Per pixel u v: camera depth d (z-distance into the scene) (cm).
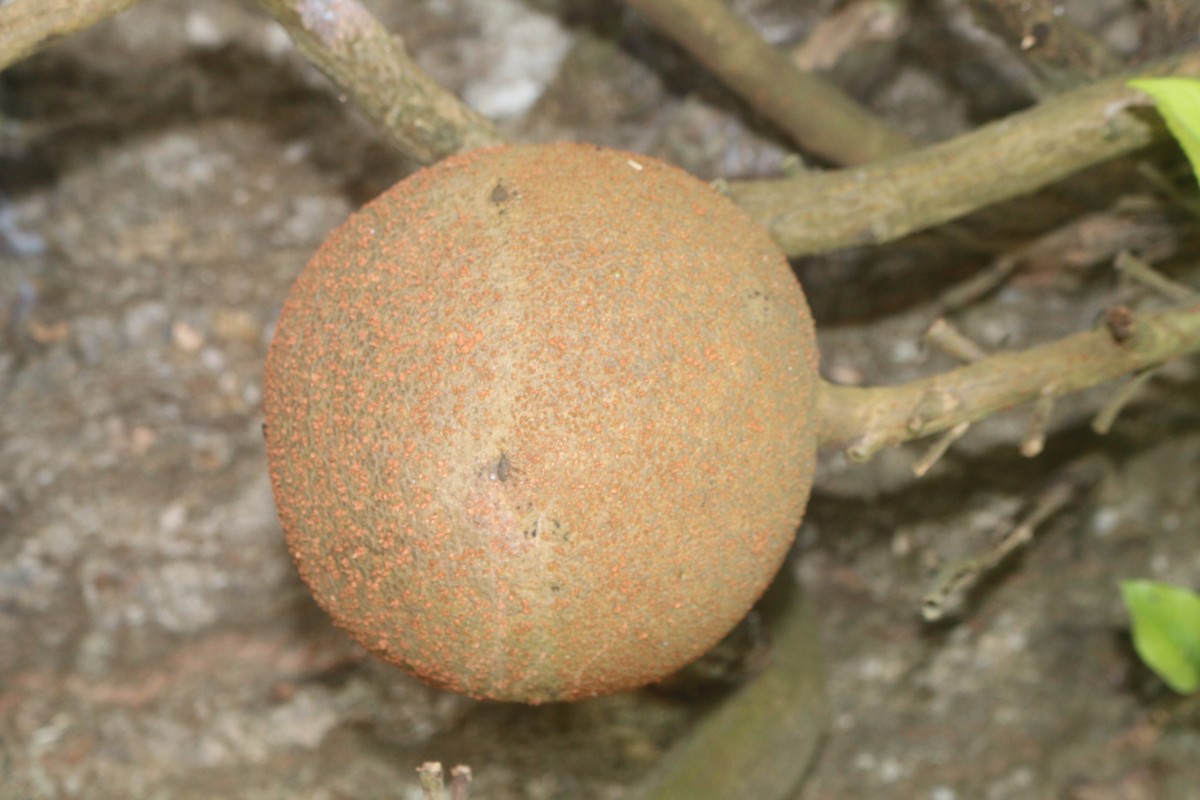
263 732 139
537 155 109
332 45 115
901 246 142
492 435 104
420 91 117
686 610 107
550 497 104
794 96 131
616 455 104
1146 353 116
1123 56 137
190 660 143
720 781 130
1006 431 143
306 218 150
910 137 140
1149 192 133
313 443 107
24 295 148
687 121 141
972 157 119
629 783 140
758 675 132
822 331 147
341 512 106
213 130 150
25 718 138
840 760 143
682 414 105
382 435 105
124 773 137
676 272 106
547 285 105
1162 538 146
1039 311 144
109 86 148
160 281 149
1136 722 142
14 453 145
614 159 109
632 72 143
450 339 105
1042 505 128
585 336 105
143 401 147
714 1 129
